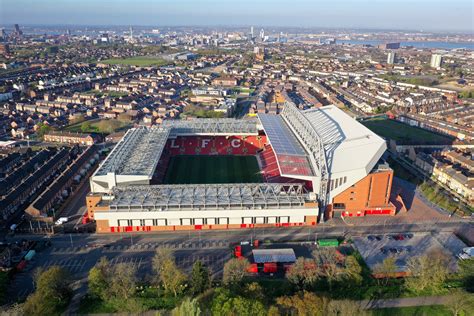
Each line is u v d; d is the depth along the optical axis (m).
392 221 159.00
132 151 187.88
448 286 119.00
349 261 120.94
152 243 142.12
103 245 140.62
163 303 111.12
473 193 178.88
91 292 112.19
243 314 94.81
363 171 155.75
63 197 177.00
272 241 143.50
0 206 160.62
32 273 124.75
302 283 117.62
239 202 149.75
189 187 158.12
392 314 108.25
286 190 166.88
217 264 130.00
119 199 150.00
